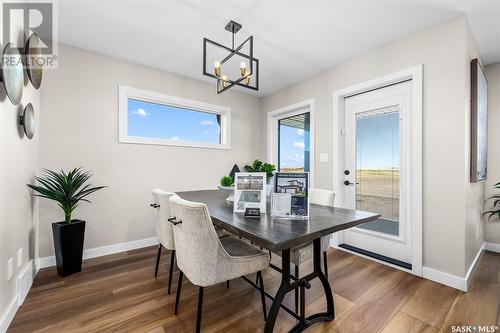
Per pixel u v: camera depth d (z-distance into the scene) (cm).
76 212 245
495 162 265
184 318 150
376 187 258
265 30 216
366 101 267
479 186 239
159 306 162
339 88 283
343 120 290
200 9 188
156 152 299
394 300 171
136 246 281
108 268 224
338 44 238
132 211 280
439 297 174
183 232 130
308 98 325
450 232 192
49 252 227
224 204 180
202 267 125
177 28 214
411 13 189
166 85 307
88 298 172
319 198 205
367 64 254
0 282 132
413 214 214
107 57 265
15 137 155
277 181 143
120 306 162
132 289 185
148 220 291
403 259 233
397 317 151
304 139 354
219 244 127
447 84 195
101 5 182
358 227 273
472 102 200
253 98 404
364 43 236
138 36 227
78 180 212
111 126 266
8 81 136
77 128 245
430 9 183
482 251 261
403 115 234
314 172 313
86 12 191
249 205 150
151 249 279
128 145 278
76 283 194
